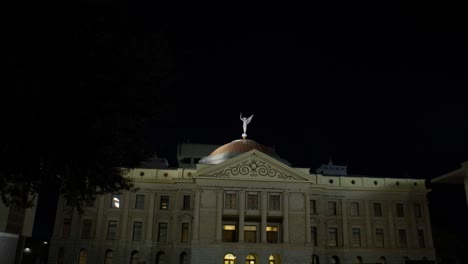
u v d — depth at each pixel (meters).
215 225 72.19
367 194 85.62
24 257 88.06
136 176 82.31
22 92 14.91
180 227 78.88
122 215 79.88
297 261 71.25
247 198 74.88
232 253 70.94
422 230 85.19
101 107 17.98
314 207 82.69
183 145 100.44
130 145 23.25
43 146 17.39
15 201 22.00
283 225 73.31
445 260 89.69
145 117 20.94
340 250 81.50
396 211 85.75
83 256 77.56
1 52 14.55
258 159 76.31
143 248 78.38
